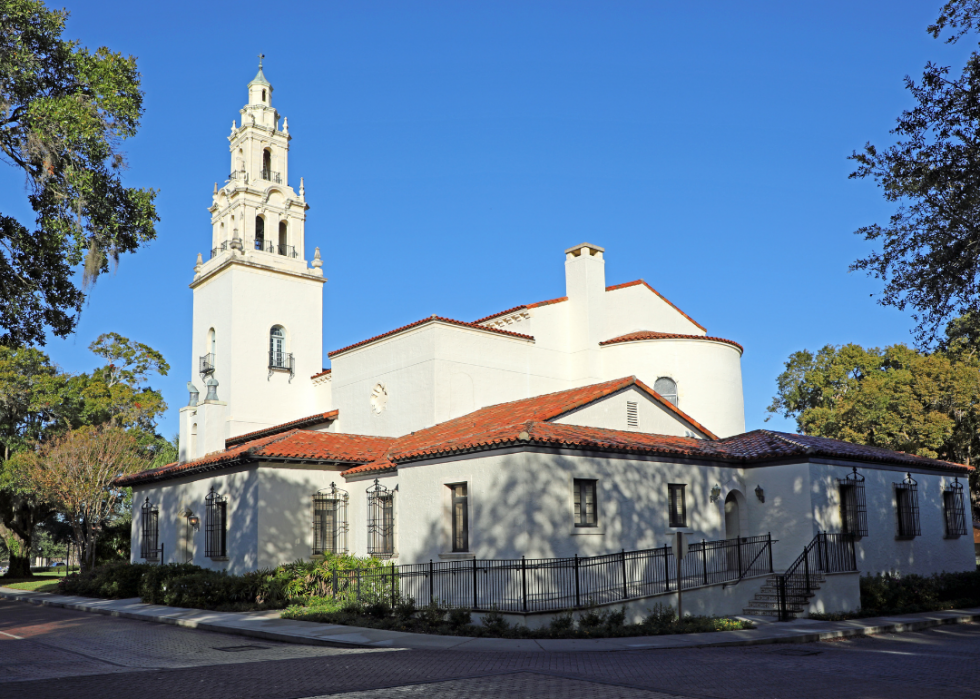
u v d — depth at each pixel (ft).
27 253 63.98
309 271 130.93
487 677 38.24
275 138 131.44
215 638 56.59
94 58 61.16
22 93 58.54
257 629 57.93
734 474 78.07
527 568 56.59
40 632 61.41
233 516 82.79
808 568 70.79
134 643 53.83
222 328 123.34
